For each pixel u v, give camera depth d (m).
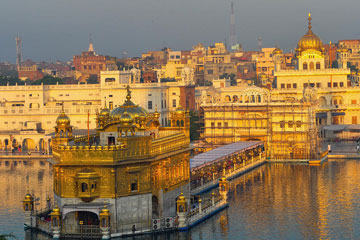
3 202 163.50
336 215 145.62
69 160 122.56
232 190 176.25
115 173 121.38
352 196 165.25
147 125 143.88
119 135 123.88
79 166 121.94
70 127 136.25
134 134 124.81
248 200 162.00
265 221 140.75
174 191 137.38
